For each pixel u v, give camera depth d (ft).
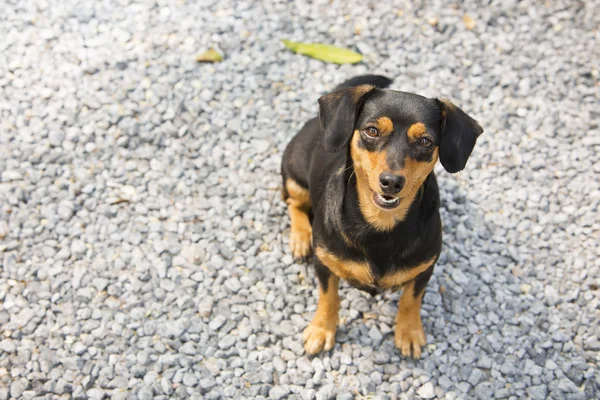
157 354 4.62
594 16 6.02
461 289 4.88
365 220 4.24
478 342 4.70
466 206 5.17
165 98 5.54
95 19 5.89
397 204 4.08
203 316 4.75
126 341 4.64
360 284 4.48
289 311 4.80
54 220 5.03
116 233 5.01
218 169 5.29
